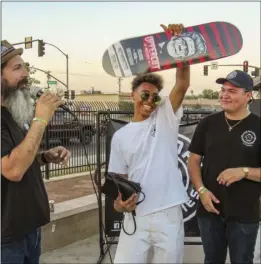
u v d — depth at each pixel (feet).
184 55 7.07
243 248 7.99
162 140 7.45
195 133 8.64
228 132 7.95
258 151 7.80
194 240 14.10
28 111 6.81
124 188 7.03
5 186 6.36
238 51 7.03
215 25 7.11
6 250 6.42
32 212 6.70
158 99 7.38
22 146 6.06
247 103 7.92
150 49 7.11
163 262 7.27
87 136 23.57
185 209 12.30
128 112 12.72
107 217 12.57
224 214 7.99
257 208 7.98
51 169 22.07
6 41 6.60
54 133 20.84
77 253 13.28
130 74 7.11
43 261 12.51
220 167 7.99
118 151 7.61
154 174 7.31
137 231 7.30
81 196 17.02
